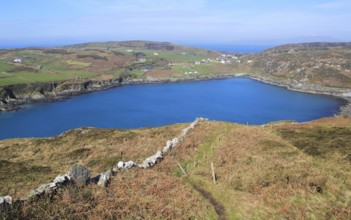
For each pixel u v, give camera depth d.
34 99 186.12
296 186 21.97
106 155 34.94
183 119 138.62
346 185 22.06
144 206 18.31
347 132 38.22
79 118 141.50
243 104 172.50
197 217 17.98
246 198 20.31
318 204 19.27
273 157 29.17
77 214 16.42
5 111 156.12
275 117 143.50
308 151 31.09
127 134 46.94
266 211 18.50
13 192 22.66
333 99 190.25
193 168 27.42
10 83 192.25
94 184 20.03
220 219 18.16
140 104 173.12
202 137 37.50
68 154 37.28
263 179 23.47
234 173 25.23
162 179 22.97
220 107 164.12
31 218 15.45
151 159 27.84
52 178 26.78
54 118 141.25
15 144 45.62
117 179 21.69
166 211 18.06
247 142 34.84
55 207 16.64
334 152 30.05
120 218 17.00
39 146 43.75
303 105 171.62
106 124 130.88
